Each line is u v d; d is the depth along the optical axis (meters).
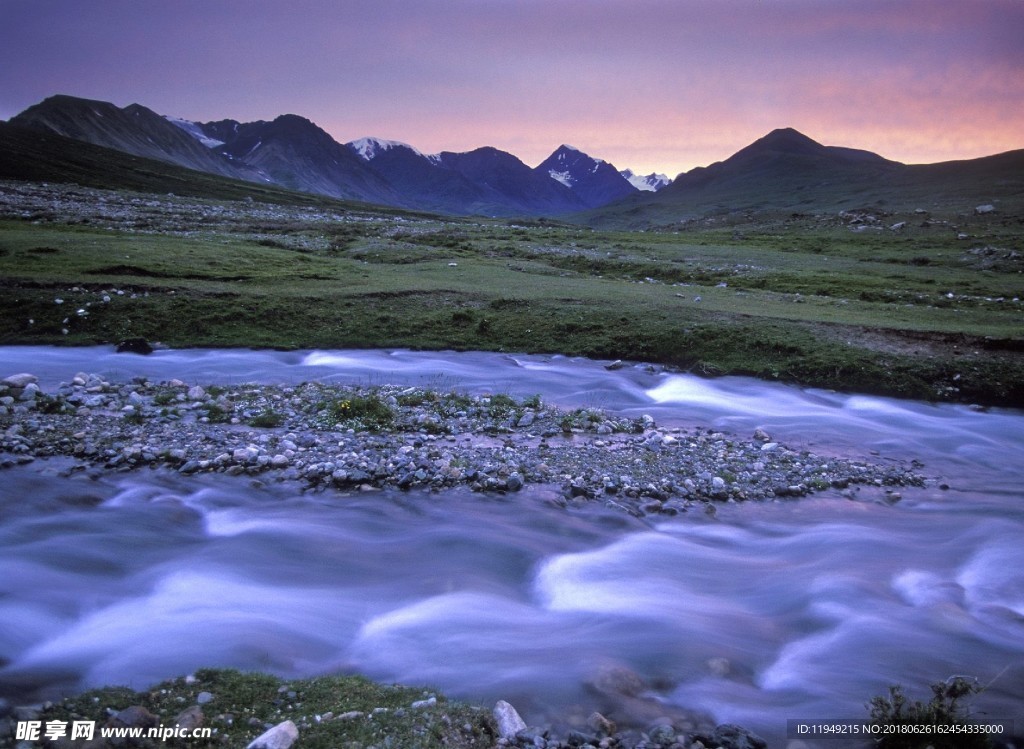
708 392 28.48
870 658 10.20
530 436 20.70
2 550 12.27
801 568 13.54
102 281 37.12
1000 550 14.60
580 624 10.94
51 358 28.94
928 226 115.12
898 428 24.72
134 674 8.70
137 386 24.47
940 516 16.73
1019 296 50.62
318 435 19.56
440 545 13.62
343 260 53.62
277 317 35.62
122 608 10.59
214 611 10.55
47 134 169.62
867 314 39.31
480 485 16.55
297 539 13.57
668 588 12.45
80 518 13.89
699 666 9.74
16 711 7.19
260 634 9.89
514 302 39.47
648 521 15.47
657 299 40.81
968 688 9.05
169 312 34.50
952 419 26.03
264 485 16.17
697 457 19.66
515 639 10.29
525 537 14.22
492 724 7.76
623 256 68.56
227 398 23.14
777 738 8.18
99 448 17.58
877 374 29.52
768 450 20.97
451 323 36.66
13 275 36.47
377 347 33.94
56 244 46.69
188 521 14.21
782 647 10.52
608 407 25.77
